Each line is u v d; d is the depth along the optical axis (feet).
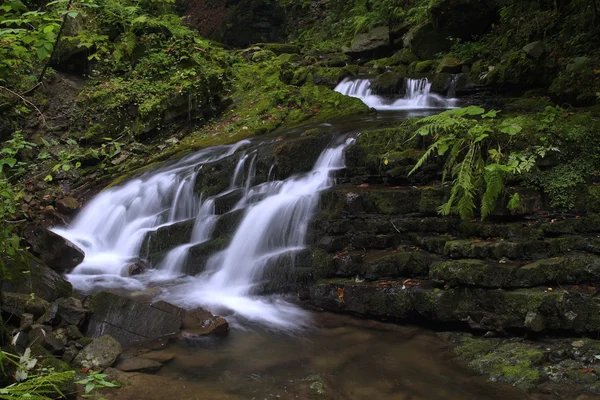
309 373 14.20
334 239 19.27
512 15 37.52
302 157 24.88
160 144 34.53
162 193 27.32
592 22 30.35
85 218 28.25
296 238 20.71
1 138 31.35
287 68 43.16
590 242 15.96
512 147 18.78
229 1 72.69
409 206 19.17
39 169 31.30
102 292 16.79
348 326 17.17
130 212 27.35
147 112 34.32
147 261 23.76
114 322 16.29
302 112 35.32
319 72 44.11
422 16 46.16
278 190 23.62
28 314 15.01
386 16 51.21
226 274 21.06
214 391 13.26
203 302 19.31
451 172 19.27
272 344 16.02
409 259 17.47
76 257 22.48
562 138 18.28
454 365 14.48
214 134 34.32
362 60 48.98
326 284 18.33
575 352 13.89
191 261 22.18
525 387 12.99
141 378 13.71
